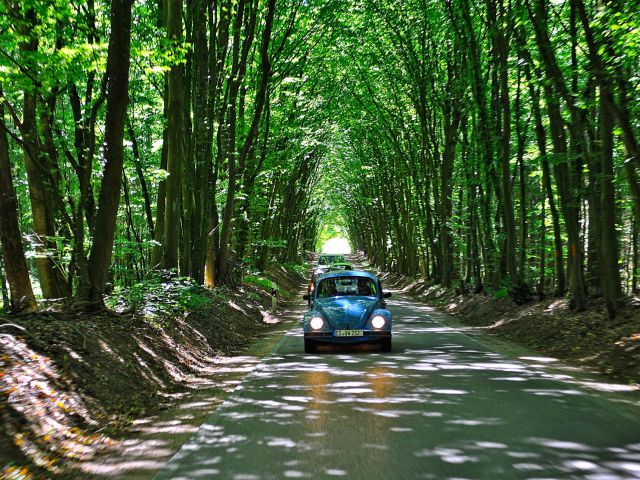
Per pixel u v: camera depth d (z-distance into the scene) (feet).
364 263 256.93
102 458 16.93
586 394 24.48
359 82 104.83
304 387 26.89
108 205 31.35
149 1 50.96
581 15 35.12
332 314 38.52
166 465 15.94
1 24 29.30
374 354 37.78
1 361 19.69
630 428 18.90
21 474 14.88
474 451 16.62
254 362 35.83
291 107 88.89
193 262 56.54
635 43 33.94
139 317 33.55
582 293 45.39
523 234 62.44
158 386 26.89
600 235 43.91
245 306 65.10
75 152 41.86
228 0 60.49
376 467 15.38
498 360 34.73
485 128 65.46
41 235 33.96
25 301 30.60
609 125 38.52
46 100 32.89
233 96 64.69
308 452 16.83
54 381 20.63
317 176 185.16
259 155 83.61
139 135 61.82
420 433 18.65
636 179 36.68
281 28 74.69
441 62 90.53
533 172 77.00
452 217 91.09
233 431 19.36
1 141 30.45
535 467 15.12
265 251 115.03
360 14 83.97
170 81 45.75
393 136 111.45
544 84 42.96
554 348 39.09
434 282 110.73
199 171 56.70
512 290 59.93
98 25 41.70
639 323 35.22
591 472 14.67
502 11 55.52
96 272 31.63
